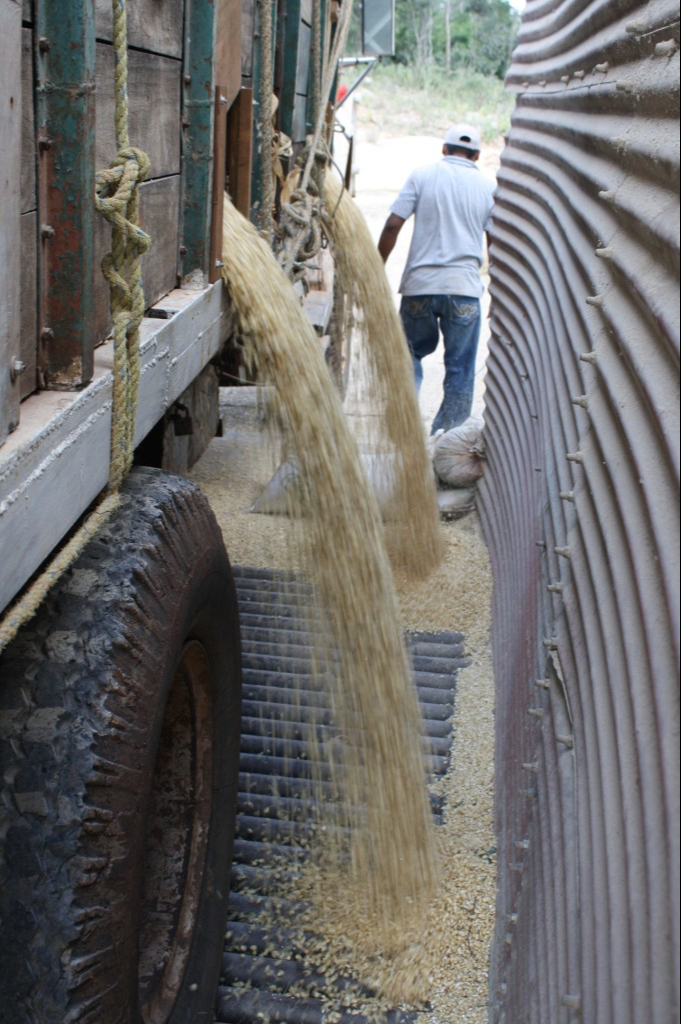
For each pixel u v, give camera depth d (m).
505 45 36.69
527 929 2.41
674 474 1.61
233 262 3.27
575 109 3.62
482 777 3.50
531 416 3.93
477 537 5.17
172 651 2.17
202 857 2.59
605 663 2.00
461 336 7.15
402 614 4.48
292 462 3.30
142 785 1.98
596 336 2.59
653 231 1.94
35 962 1.78
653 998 1.43
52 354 1.90
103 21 2.11
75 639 1.96
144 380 2.29
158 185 2.67
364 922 2.92
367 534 3.45
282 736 3.71
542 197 4.23
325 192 5.11
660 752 1.52
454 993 2.71
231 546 4.82
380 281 5.38
